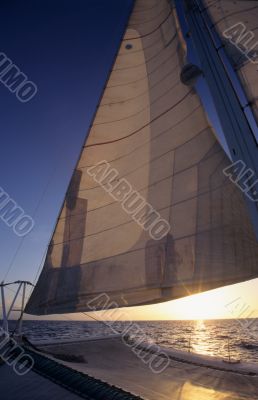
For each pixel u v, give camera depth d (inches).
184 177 192.7
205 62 166.7
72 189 227.5
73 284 199.2
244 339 1770.4
